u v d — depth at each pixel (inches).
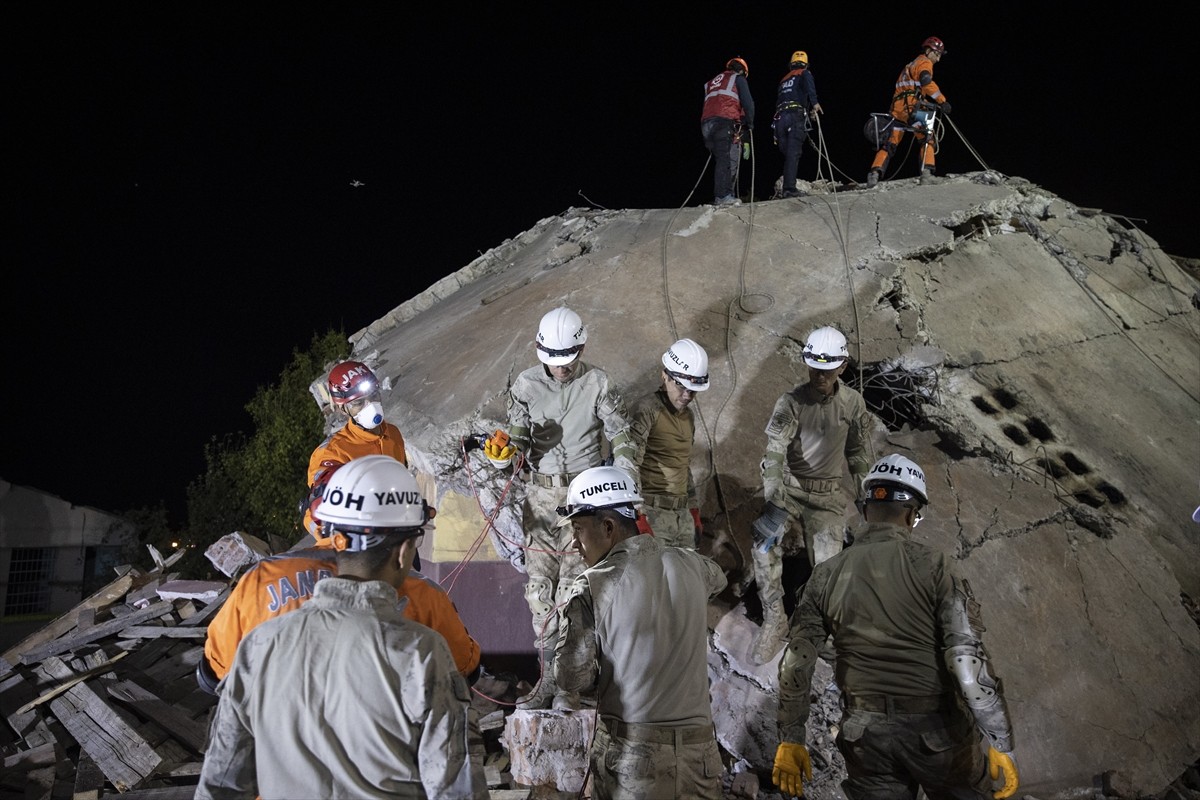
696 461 234.1
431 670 82.9
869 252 308.0
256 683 84.0
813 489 200.5
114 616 271.4
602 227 371.9
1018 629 210.8
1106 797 187.3
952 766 121.8
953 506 237.8
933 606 123.9
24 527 805.9
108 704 217.8
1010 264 339.0
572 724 182.1
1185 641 223.6
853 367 270.5
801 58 369.7
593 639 116.3
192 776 199.3
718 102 351.6
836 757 186.9
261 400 706.2
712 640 205.3
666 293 293.9
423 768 81.3
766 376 259.9
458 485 239.6
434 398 267.0
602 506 125.3
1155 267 385.4
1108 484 262.5
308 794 81.1
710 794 117.3
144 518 871.1
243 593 107.0
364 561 90.5
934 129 387.2
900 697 123.4
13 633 788.0
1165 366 331.6
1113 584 229.5
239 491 691.4
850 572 129.4
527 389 199.9
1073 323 325.7
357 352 385.1
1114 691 205.5
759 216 338.0
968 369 281.0
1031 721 194.7
